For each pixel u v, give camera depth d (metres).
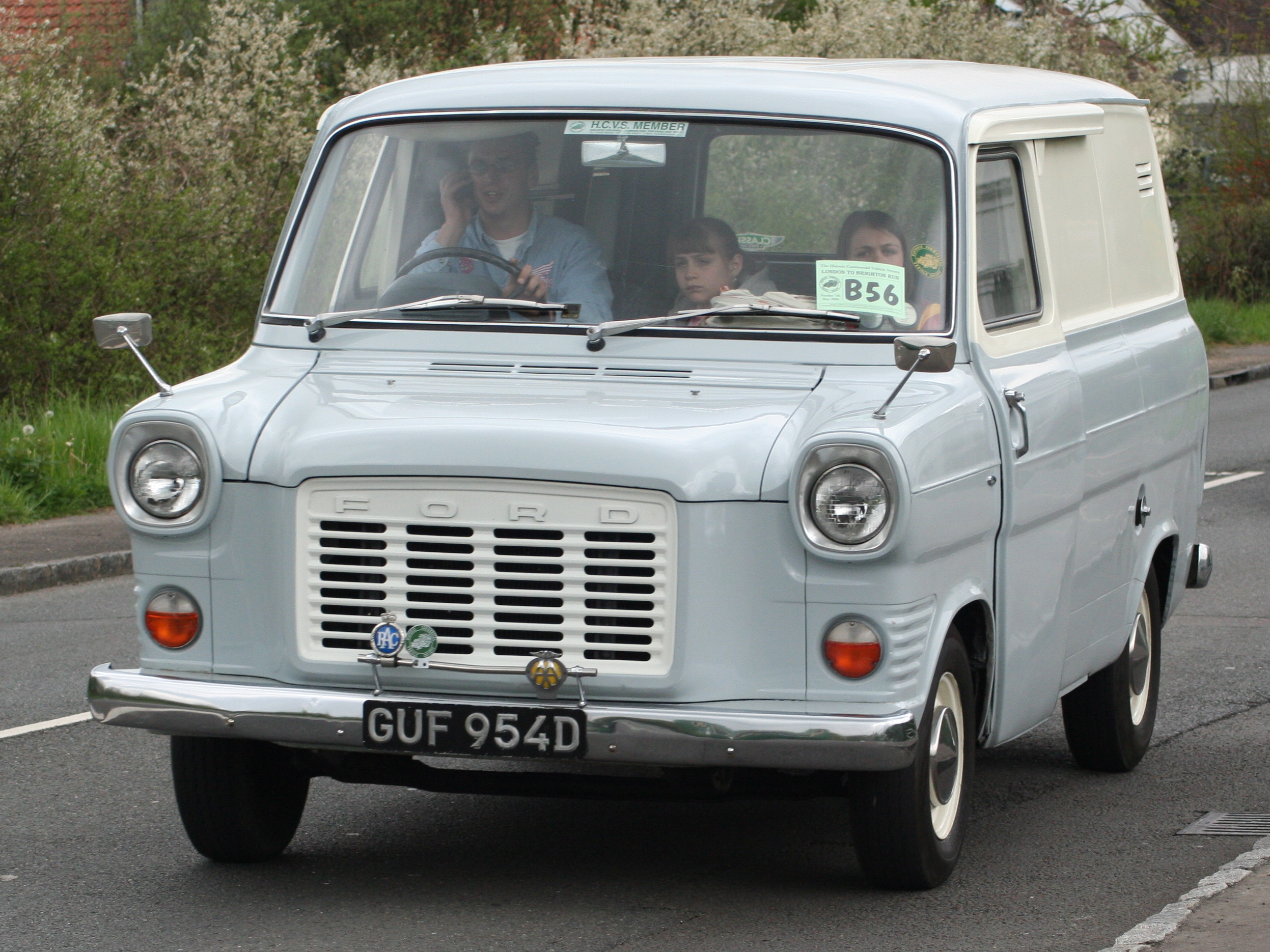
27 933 14.31
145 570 14.49
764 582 13.59
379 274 16.58
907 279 15.63
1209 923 13.76
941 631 14.21
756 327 15.55
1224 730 21.94
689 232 16.02
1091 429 17.52
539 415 14.05
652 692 13.56
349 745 13.84
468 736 13.62
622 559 13.58
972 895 15.25
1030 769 20.25
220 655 14.34
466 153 16.70
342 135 17.31
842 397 14.55
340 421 14.24
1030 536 16.12
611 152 16.39
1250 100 93.81
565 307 15.93
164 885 15.61
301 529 13.99
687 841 17.02
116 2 73.88
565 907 14.89
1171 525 20.58
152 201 51.00
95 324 15.90
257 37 57.28
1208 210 93.00
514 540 13.68
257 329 16.58
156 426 14.34
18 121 47.00
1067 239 18.16
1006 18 82.81
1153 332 20.30
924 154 15.98
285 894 15.30
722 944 13.93
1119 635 19.00
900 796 14.42
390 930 14.31
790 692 13.63
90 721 22.31
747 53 70.12
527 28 77.00
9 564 33.81
